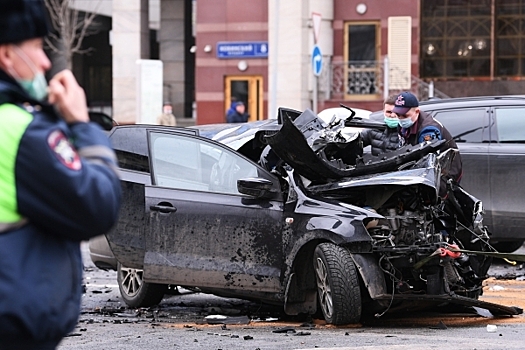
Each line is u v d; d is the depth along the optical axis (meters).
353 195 17.98
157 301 20.28
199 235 18.47
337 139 18.81
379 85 57.19
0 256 5.93
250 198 18.31
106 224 6.20
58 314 6.12
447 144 19.22
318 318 18.42
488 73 56.94
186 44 70.56
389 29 57.53
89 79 84.88
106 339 16.14
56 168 5.91
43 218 6.00
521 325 17.56
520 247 30.41
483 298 21.20
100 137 6.34
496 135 26.94
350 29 58.44
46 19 6.26
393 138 19.89
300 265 17.64
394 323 17.89
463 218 18.58
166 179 19.14
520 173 26.52
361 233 16.62
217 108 60.47
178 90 70.44
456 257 16.78
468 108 27.36
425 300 16.75
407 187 17.09
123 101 62.31
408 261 16.70
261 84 59.78
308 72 57.75
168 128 19.89
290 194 17.98
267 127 21.09
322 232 16.98
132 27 62.09
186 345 15.42
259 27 59.44
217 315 19.31
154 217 18.84
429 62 57.75
